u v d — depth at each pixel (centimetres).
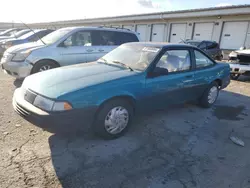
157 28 2347
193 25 2009
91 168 249
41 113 258
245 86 754
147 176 242
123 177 238
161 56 365
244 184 239
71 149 285
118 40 696
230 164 275
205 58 466
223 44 1814
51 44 581
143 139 326
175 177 244
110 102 302
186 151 300
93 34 649
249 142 338
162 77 362
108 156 276
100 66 368
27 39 895
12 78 652
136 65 358
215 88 499
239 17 1667
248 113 471
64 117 260
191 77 417
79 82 289
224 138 346
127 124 331
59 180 226
